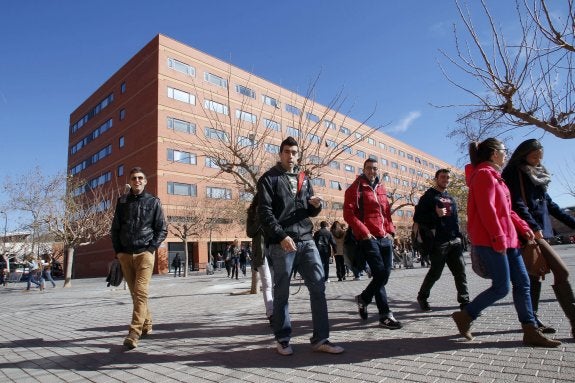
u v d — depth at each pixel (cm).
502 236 379
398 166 7562
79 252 5641
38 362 448
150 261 519
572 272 1055
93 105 5638
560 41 534
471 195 408
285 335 415
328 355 395
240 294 1101
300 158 1036
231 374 357
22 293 1939
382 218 545
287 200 427
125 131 4784
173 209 4175
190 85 4406
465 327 409
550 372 299
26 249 3716
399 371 330
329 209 4919
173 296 1195
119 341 537
